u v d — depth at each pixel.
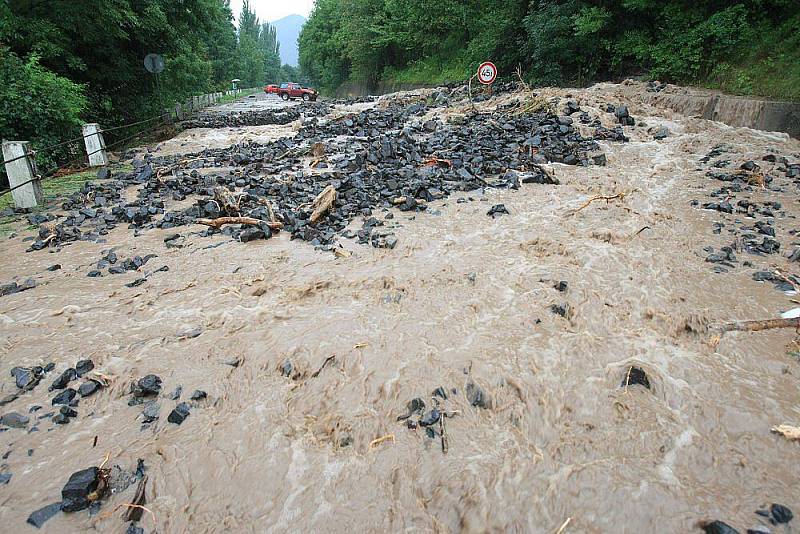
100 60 18.78
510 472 3.28
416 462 3.38
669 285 5.62
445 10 30.50
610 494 3.10
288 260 6.45
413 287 5.58
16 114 11.55
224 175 11.02
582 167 10.56
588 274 5.84
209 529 2.97
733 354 4.42
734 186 9.16
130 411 3.91
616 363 4.29
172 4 21.22
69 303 5.50
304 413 3.83
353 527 2.96
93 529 2.97
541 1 21.00
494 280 5.72
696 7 16.98
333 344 4.55
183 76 26.52
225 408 3.90
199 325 5.00
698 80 16.16
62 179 11.29
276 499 3.15
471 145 12.02
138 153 14.77
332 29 57.00
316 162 11.73
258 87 104.69
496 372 4.16
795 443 3.45
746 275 5.86
